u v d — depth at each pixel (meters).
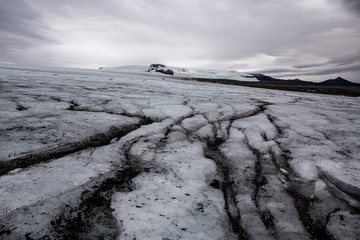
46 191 3.39
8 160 4.08
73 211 3.22
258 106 11.76
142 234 2.89
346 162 5.20
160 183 4.12
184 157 5.26
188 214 3.34
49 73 27.14
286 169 5.15
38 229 2.76
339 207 3.86
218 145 6.50
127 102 9.88
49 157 4.52
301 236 3.21
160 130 6.89
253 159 5.48
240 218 3.53
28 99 8.71
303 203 3.97
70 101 9.22
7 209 2.95
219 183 4.47
